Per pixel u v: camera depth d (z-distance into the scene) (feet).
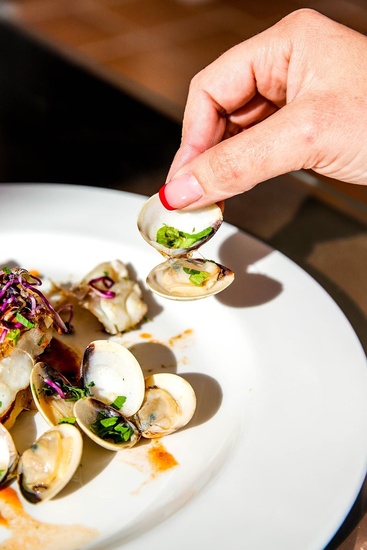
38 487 0.96
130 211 1.45
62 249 1.38
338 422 1.01
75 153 1.70
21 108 1.84
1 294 1.17
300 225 1.50
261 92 1.31
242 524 0.88
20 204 1.44
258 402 1.07
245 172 1.06
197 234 1.18
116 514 0.95
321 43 1.14
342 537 0.94
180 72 2.11
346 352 1.13
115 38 2.33
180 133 1.78
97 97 1.90
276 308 1.23
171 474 1.01
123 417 1.04
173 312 1.28
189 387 1.07
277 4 2.65
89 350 1.11
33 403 1.10
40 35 2.13
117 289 1.27
